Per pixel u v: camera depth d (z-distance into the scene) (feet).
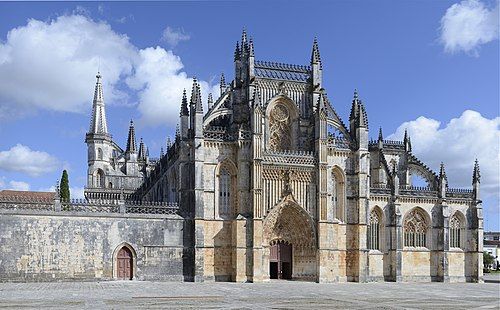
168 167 311.68
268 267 270.05
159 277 253.44
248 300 157.58
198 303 145.59
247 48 284.41
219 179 267.80
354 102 299.17
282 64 292.20
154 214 256.32
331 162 289.12
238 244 260.01
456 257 324.60
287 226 280.72
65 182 406.41
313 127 287.48
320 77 295.69
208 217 263.29
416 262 315.37
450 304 154.92
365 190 290.56
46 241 239.50
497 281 333.21
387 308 139.03
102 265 246.47
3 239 233.96
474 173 333.62
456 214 329.72
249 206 265.54
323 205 277.64
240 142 267.39
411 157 371.56
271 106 287.89
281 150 288.71
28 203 245.24
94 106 537.65
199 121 264.11
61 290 188.14
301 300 160.45
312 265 276.62
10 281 233.35
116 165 529.45
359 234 286.66
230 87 300.61
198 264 256.73
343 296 179.52
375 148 346.74
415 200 319.47
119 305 136.87
